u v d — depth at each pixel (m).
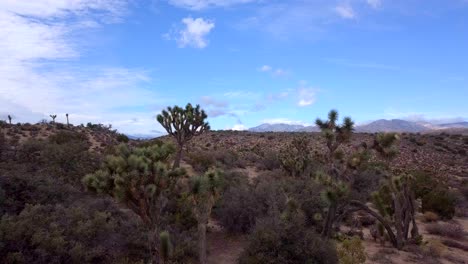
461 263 11.89
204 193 9.52
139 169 8.28
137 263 9.10
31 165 19.42
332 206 11.91
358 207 13.67
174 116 19.94
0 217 10.38
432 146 57.84
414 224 14.18
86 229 9.77
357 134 61.06
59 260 8.57
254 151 47.50
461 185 32.41
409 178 14.09
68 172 19.20
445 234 16.12
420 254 12.40
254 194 14.68
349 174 13.38
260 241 9.34
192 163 31.06
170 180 8.86
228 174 20.81
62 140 33.47
